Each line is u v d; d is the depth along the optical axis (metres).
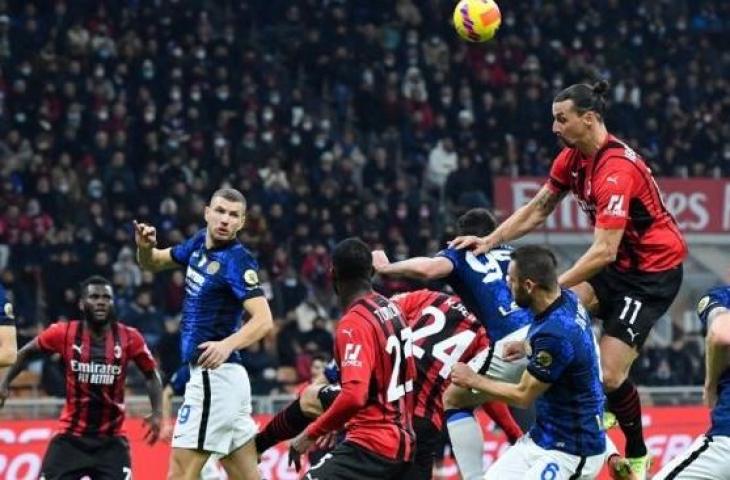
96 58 53.12
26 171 48.00
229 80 54.16
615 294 19.70
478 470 21.08
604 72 59.88
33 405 32.75
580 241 52.31
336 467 18.08
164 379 40.59
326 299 46.84
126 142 50.28
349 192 50.38
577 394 17.80
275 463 33.06
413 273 20.09
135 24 54.84
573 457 17.91
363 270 18.28
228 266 20.92
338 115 56.62
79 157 48.97
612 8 62.66
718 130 58.81
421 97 56.53
